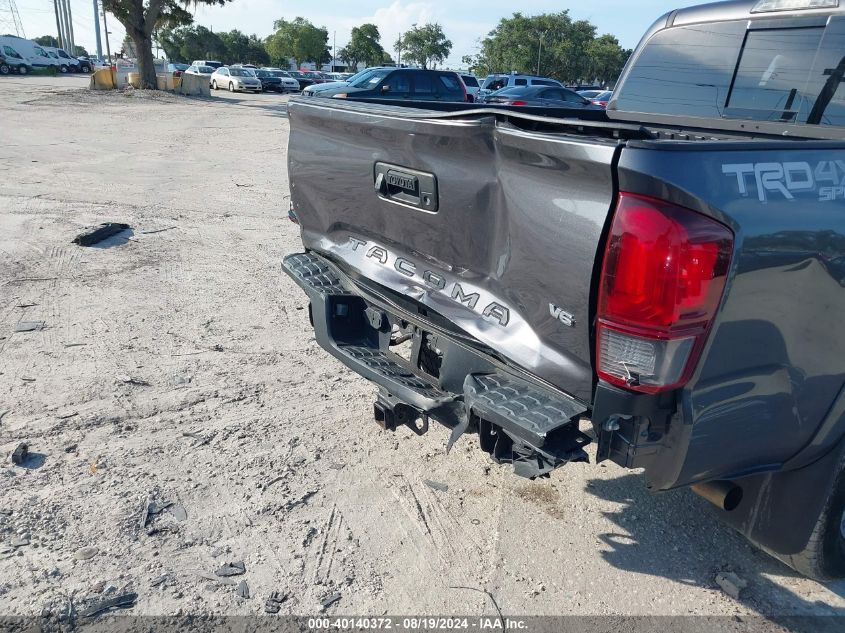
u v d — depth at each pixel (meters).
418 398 2.87
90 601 2.68
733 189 2.12
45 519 3.11
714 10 3.85
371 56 103.88
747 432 2.39
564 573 2.97
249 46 105.25
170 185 10.77
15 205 8.80
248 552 3.00
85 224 8.09
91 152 13.58
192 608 2.68
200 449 3.73
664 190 2.01
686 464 2.29
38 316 5.38
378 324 3.34
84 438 3.76
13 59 46.72
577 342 2.32
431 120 2.68
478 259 2.71
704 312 2.11
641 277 2.07
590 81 84.38
